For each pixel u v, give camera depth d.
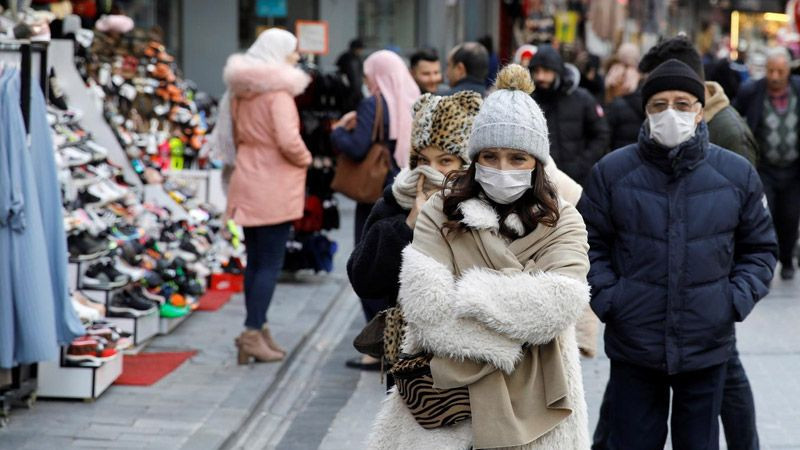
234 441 15.24
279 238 18.94
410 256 8.51
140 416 15.70
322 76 25.67
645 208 11.38
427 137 9.66
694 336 11.29
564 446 8.58
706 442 11.51
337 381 18.61
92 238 18.03
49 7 20.02
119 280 18.59
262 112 18.59
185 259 21.48
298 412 16.91
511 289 8.17
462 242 8.62
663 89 11.35
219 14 48.84
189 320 22.11
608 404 13.15
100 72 22.66
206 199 26.08
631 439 11.64
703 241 11.31
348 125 19.27
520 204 8.68
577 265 8.44
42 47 15.66
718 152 11.55
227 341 20.45
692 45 13.13
